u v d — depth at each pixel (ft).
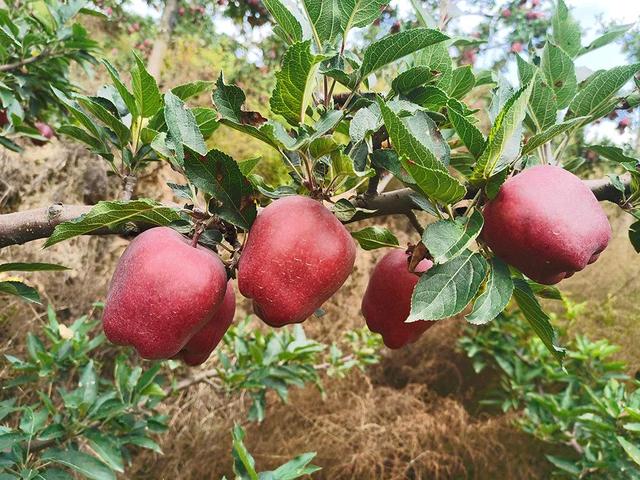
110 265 4.22
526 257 0.90
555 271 0.90
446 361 4.99
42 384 3.03
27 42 2.69
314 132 0.89
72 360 2.40
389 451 4.02
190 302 0.89
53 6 2.92
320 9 1.05
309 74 0.88
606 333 4.63
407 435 4.06
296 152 1.01
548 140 0.96
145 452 3.54
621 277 4.93
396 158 0.94
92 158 4.24
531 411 3.60
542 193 0.88
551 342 0.94
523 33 4.23
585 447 3.07
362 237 1.15
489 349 4.21
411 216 1.06
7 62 2.80
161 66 5.16
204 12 5.56
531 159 1.13
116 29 5.94
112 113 1.32
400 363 5.10
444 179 0.80
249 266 0.91
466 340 4.35
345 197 1.13
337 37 1.13
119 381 2.32
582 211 0.89
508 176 0.99
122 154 1.29
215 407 3.85
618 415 2.51
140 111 1.26
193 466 3.55
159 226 1.00
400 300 1.19
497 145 0.84
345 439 4.02
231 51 5.60
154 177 4.48
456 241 0.82
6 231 1.03
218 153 0.88
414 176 0.81
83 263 3.93
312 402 4.39
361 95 1.12
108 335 0.92
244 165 1.27
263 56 5.44
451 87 1.33
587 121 1.20
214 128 1.34
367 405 4.22
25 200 3.73
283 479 1.36
